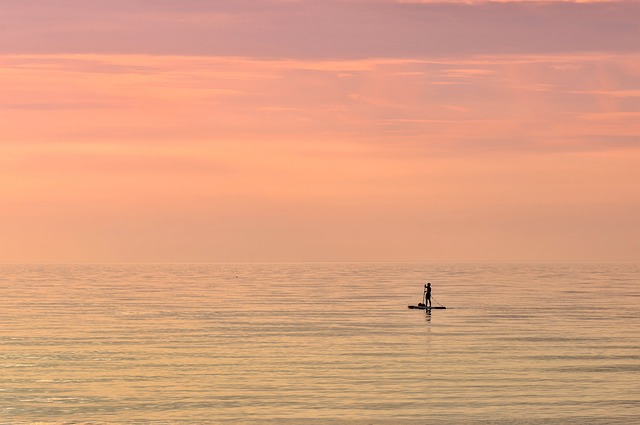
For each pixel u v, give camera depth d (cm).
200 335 14488
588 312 18762
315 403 8769
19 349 12669
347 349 12469
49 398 9075
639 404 8694
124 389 9506
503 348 12469
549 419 8138
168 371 10612
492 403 8750
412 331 14850
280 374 10338
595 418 8169
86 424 8000
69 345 13125
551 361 11206
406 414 8319
